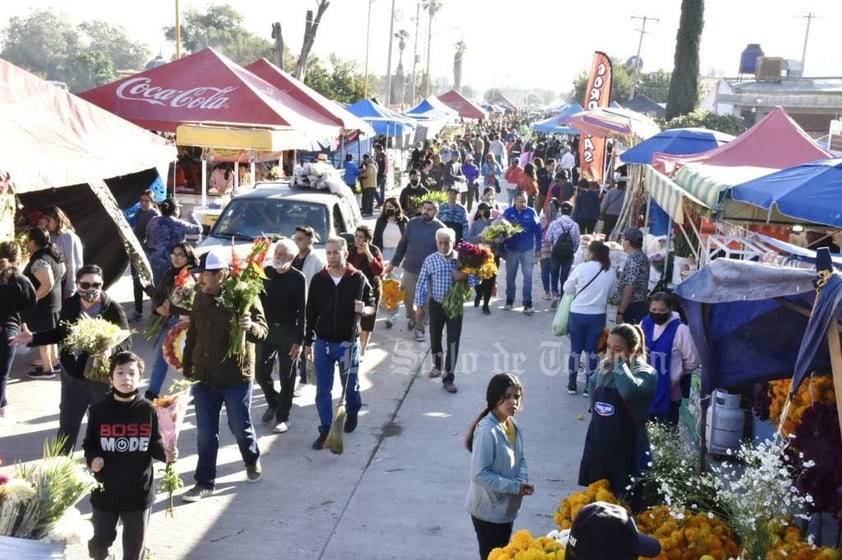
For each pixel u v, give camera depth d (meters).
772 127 12.98
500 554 4.46
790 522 5.13
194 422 8.83
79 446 7.87
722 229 9.62
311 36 40.47
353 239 10.92
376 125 31.98
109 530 5.33
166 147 12.84
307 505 6.98
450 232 10.00
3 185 8.77
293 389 8.59
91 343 6.68
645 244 14.09
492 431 5.09
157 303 8.51
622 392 5.71
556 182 21.22
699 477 5.45
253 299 6.90
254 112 16.83
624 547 3.27
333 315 8.09
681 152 16.72
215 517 6.70
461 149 39.91
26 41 81.12
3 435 8.09
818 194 6.92
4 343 8.09
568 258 14.55
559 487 7.53
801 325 5.30
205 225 14.31
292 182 13.10
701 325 5.47
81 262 10.29
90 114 11.98
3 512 4.38
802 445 5.20
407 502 7.11
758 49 52.03
